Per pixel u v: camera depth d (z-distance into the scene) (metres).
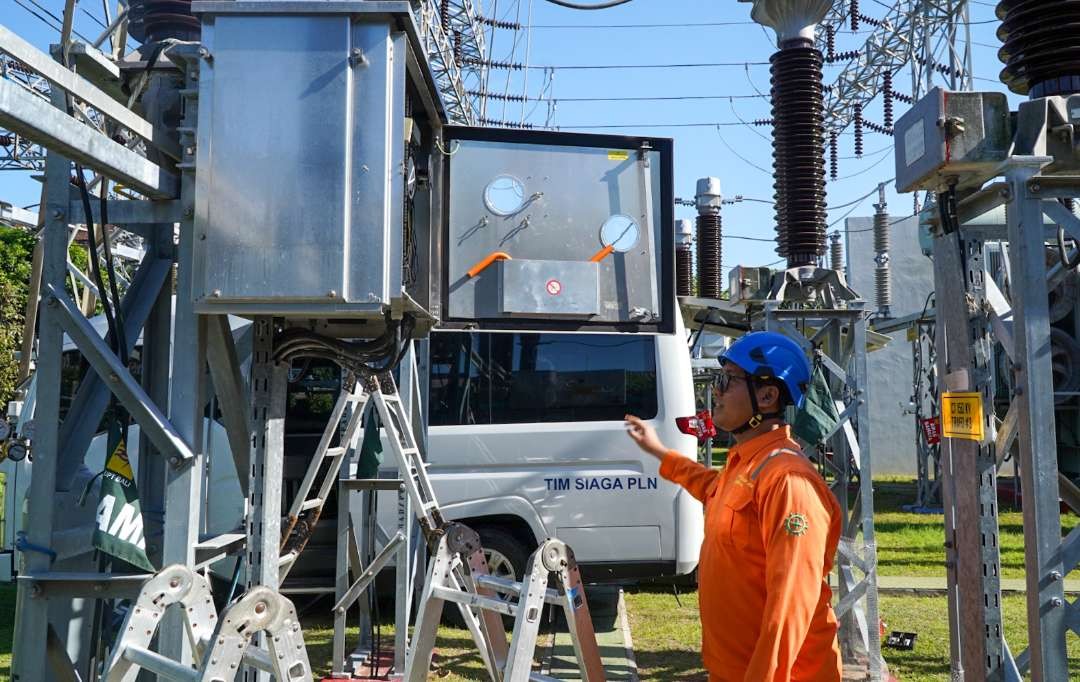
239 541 3.67
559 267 3.62
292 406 7.26
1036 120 3.11
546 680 2.99
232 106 2.93
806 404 5.66
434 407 7.17
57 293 3.29
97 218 3.43
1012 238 3.14
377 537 6.85
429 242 3.66
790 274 6.00
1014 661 3.53
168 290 4.09
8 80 2.34
